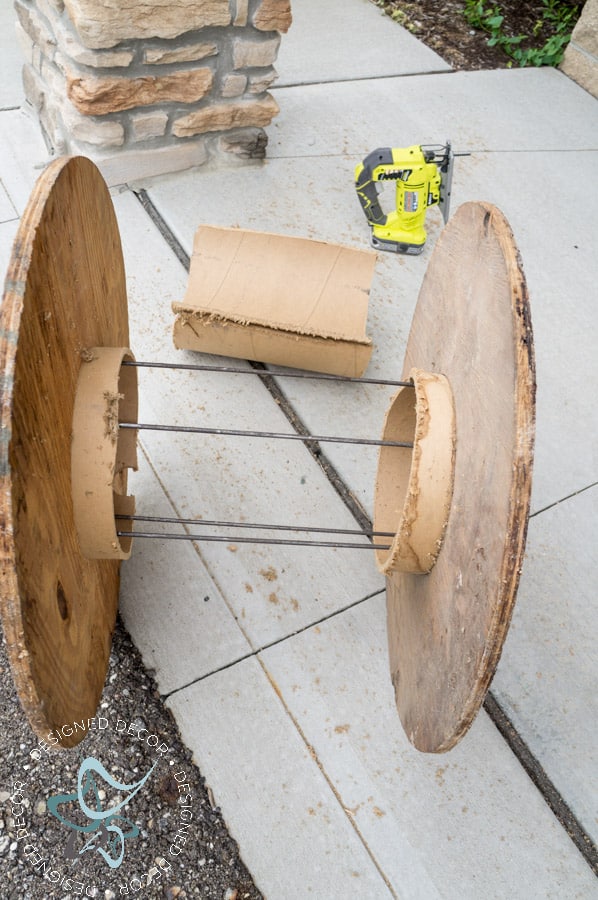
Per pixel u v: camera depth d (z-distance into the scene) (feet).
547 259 12.34
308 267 9.96
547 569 8.73
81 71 10.48
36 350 4.59
